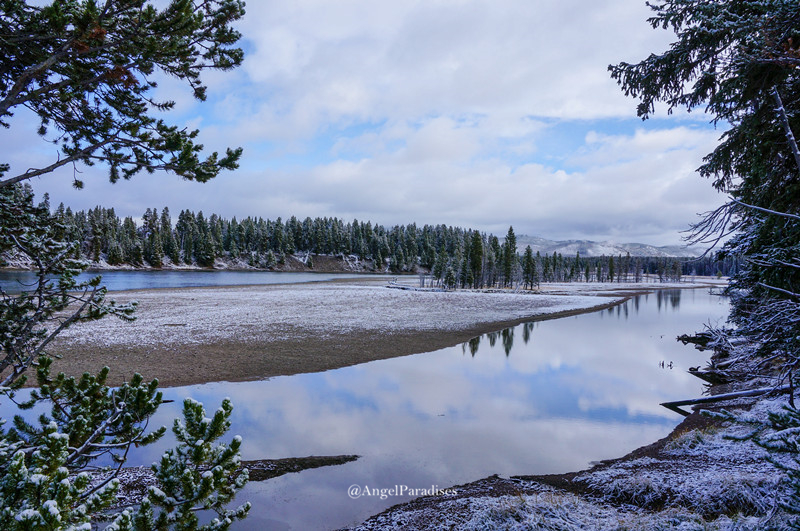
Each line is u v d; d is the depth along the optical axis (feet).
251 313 131.23
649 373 69.62
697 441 36.99
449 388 59.16
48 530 6.38
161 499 9.20
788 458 28.43
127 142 16.53
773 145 19.88
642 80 23.90
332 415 47.37
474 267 324.80
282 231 539.70
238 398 52.75
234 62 19.85
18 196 16.99
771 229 19.51
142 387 12.67
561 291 307.17
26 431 11.28
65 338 80.94
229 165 18.31
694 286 437.99
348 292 231.71
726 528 18.38
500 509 25.22
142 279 279.90
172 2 15.76
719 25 15.05
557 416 48.32
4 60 15.78
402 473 34.19
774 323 19.71
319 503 29.50
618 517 23.94
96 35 14.30
